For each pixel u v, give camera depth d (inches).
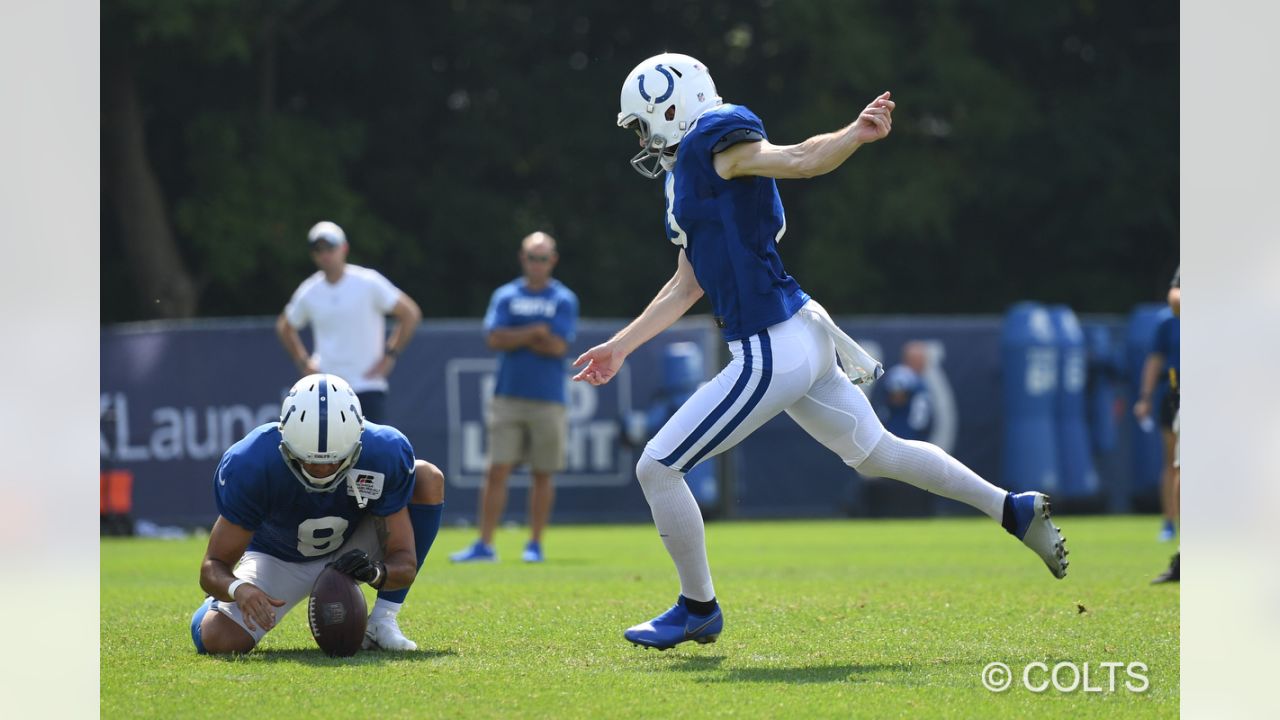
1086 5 4237.2
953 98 4047.7
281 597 816.3
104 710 647.1
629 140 4190.5
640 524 2440.9
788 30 4005.9
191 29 3403.1
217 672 735.7
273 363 2363.4
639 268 4170.8
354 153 3934.5
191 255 3934.5
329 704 655.1
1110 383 2662.4
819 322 770.8
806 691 681.0
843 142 706.2
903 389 2566.4
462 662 767.7
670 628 799.7
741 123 742.5
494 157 4148.6
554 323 1533.0
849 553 1665.8
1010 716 633.6
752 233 754.8
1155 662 760.3
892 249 4252.0
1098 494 2647.6
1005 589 1139.3
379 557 830.5
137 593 1175.0
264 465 769.6
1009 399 2615.7
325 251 1530.5
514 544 1904.5
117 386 2351.1
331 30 4020.7
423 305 4146.2
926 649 808.3
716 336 2492.6
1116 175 4114.2
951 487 807.7
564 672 734.5
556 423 1544.0
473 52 4160.9
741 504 2529.5
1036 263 4357.8
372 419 1552.7
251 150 3799.2
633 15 4274.1
